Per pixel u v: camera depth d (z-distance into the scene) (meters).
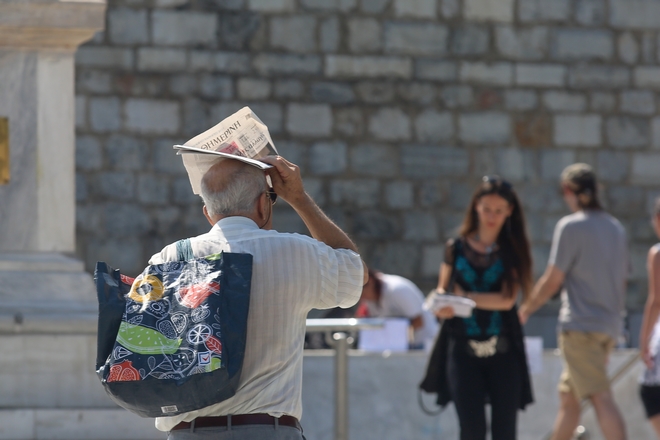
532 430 21.48
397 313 23.12
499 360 16.56
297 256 8.95
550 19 34.34
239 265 8.66
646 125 34.94
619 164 34.78
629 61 34.84
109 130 31.23
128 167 31.31
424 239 33.50
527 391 16.80
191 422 8.71
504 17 34.09
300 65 32.69
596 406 20.00
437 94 33.69
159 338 8.27
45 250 14.94
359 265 9.38
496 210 16.81
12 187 14.80
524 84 34.22
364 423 20.38
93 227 31.02
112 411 14.60
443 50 33.69
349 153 33.06
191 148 9.10
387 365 20.61
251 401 8.64
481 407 16.36
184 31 31.80
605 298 20.02
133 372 8.10
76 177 30.91
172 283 8.60
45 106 14.93
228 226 9.09
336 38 32.94
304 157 32.78
